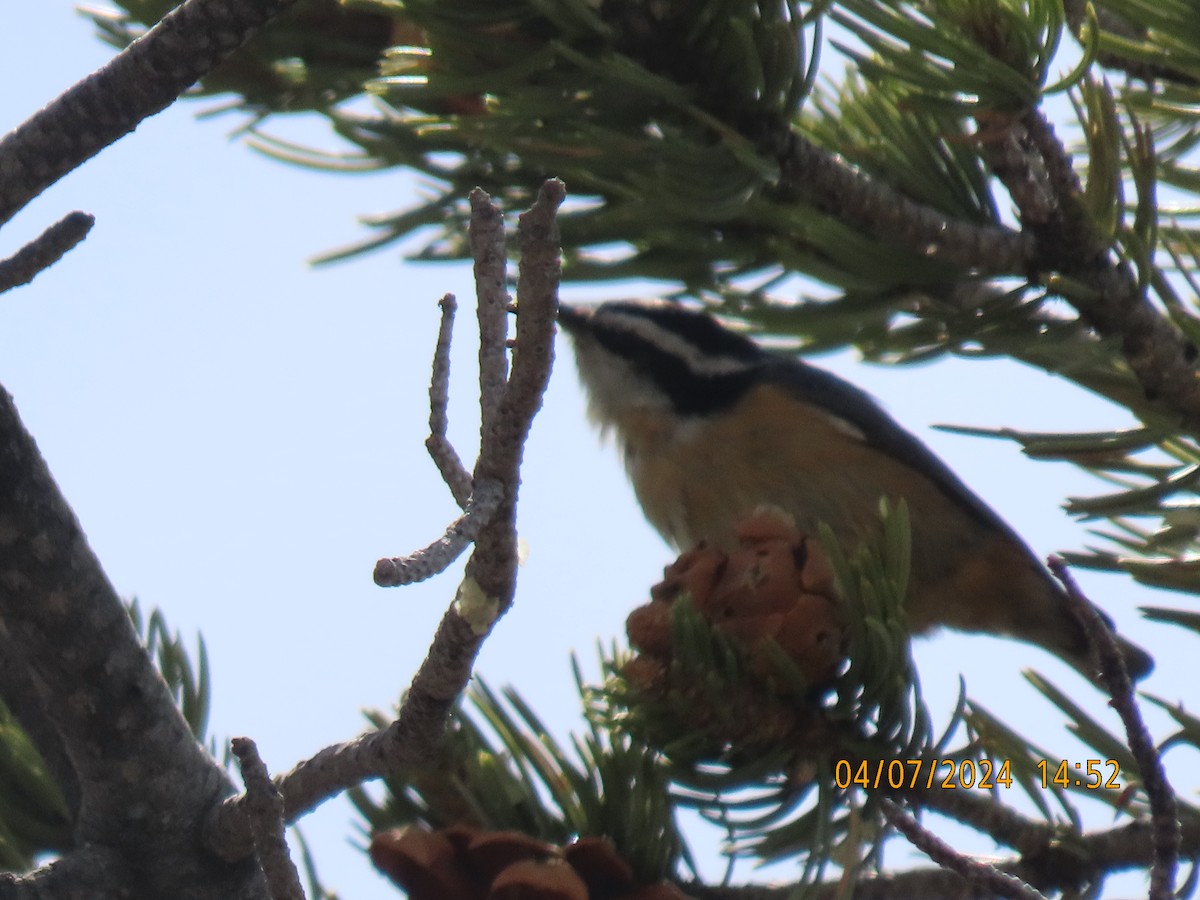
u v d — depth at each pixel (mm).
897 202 6523
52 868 5133
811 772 5738
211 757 5449
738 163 6172
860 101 7070
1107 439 6008
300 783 4988
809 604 5668
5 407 4824
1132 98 6863
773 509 5977
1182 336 6422
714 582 5762
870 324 7117
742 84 6191
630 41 6109
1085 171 7117
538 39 6219
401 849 5535
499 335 4262
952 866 5121
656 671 5574
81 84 4688
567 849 5605
